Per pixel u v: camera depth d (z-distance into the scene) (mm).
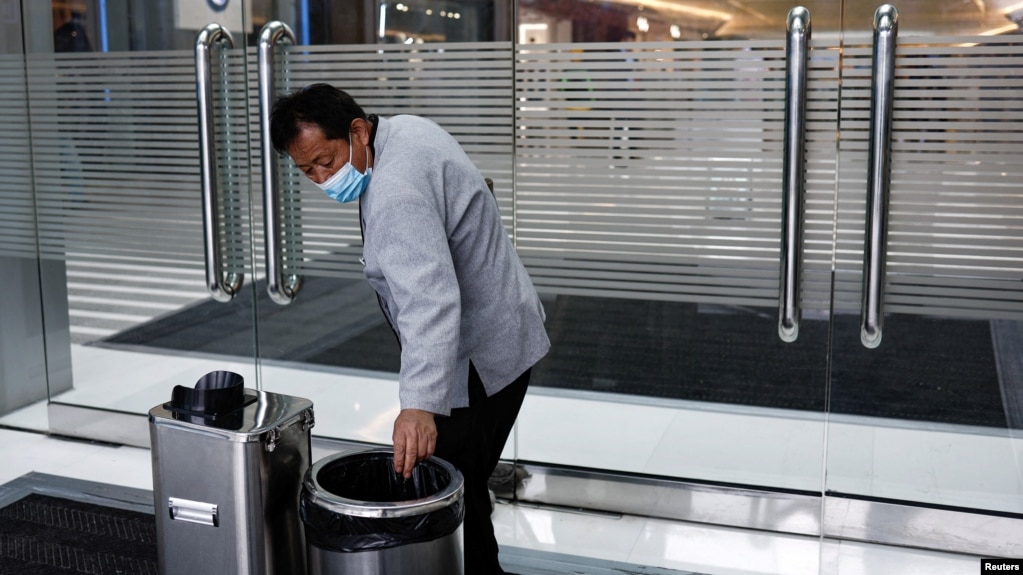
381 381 3643
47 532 3324
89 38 3807
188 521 2469
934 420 2793
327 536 2197
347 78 3461
